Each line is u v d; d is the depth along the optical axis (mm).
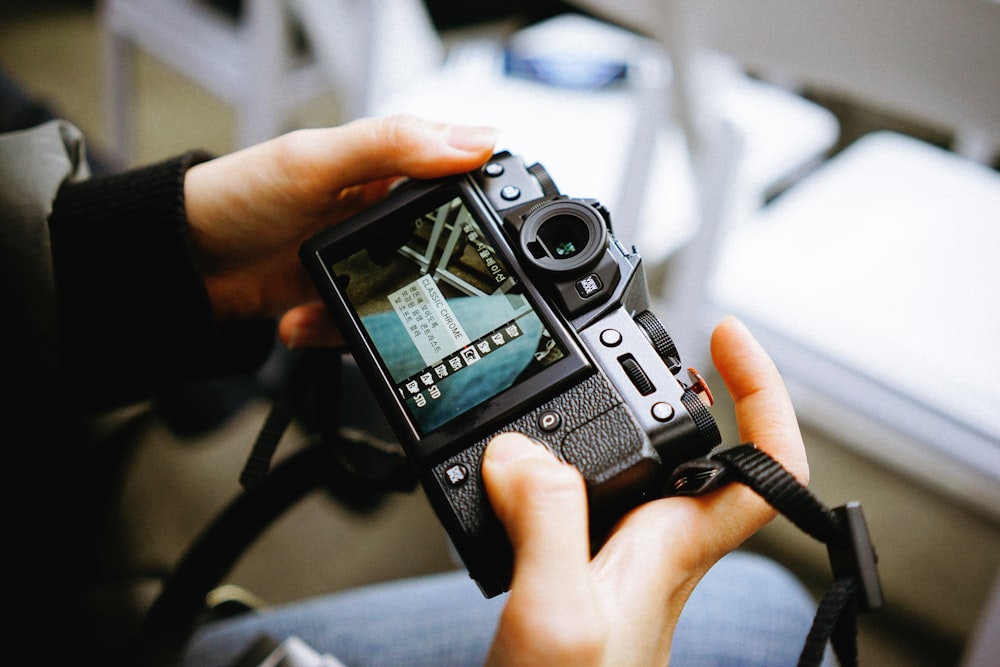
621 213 918
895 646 1072
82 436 800
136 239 557
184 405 916
